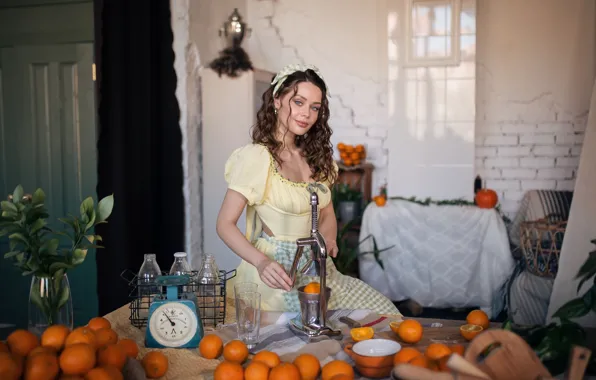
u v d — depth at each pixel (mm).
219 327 1721
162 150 3668
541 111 4613
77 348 1286
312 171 2129
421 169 4406
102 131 2908
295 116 1951
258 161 1955
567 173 4617
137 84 3223
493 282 4090
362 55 4773
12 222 1611
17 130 3535
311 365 1348
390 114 4426
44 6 3447
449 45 4285
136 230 3232
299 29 4828
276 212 1993
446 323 1728
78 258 1661
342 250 4277
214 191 4070
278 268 1712
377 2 4707
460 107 4320
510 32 4594
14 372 1213
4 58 3510
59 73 3467
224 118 4016
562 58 4539
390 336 1597
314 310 1638
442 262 4160
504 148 4699
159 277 1659
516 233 4492
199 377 1404
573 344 1336
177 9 3850
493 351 1204
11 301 3561
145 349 1576
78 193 3500
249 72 3969
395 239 4230
